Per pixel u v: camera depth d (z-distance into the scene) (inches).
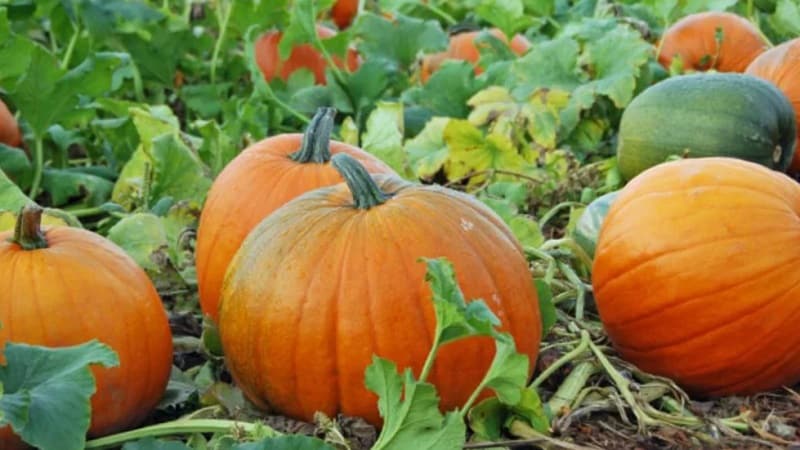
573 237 101.0
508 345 76.8
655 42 144.7
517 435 81.8
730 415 87.2
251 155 93.3
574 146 125.9
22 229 80.9
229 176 92.6
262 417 84.0
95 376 80.2
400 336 79.4
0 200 102.7
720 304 85.6
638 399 86.3
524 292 82.4
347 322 79.5
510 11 142.3
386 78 132.5
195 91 139.3
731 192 86.6
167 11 146.3
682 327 86.7
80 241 82.6
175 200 111.9
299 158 92.3
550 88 122.6
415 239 80.2
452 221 81.4
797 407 87.4
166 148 111.2
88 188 117.3
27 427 72.9
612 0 153.0
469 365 80.4
